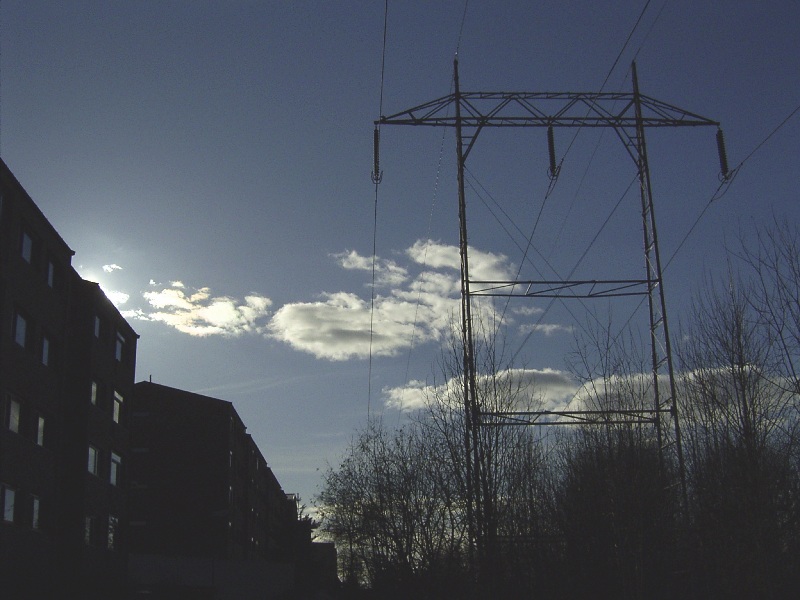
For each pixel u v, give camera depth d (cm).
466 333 2142
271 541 9362
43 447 3262
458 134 2238
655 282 2225
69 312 3603
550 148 2225
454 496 2461
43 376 3266
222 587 6153
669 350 2114
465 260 2183
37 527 3206
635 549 1777
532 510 2036
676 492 1989
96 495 3828
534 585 1992
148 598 4319
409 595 2834
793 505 1958
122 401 4344
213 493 6594
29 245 3141
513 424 2064
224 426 6744
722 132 2269
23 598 2983
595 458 2005
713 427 2014
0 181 2830
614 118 2264
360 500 3206
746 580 1914
